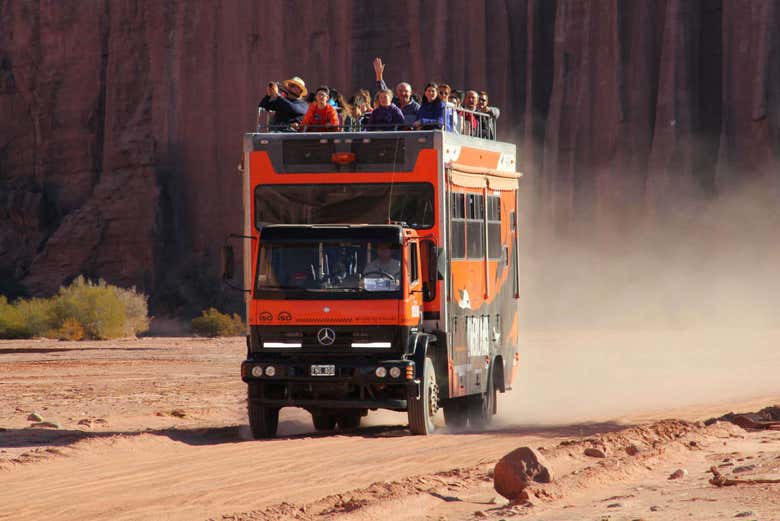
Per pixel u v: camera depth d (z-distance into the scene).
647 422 52.00
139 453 42.09
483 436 47.19
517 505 28.14
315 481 34.19
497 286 56.75
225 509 29.50
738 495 27.56
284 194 48.78
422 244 48.06
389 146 48.25
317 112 51.56
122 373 102.56
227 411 64.75
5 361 122.81
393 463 37.97
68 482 34.62
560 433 48.38
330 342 46.34
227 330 191.75
